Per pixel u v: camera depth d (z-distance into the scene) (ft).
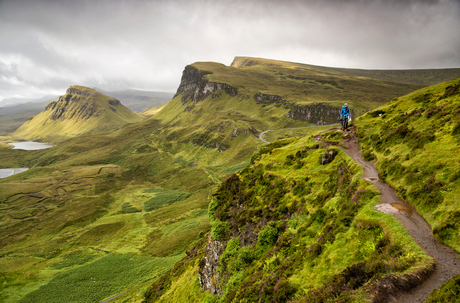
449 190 48.70
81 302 263.70
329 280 44.96
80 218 606.55
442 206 47.19
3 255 449.48
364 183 71.67
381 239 45.29
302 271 55.01
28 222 609.42
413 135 81.20
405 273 36.96
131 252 398.01
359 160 98.07
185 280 161.27
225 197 150.41
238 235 112.78
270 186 120.16
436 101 93.66
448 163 55.88
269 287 58.85
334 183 88.69
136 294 238.48
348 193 72.02
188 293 141.69
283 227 86.33
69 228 564.71
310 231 69.26
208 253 133.18
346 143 122.11
